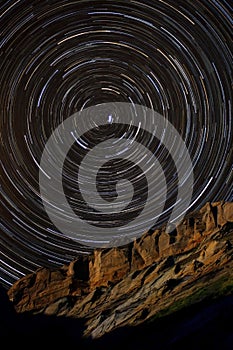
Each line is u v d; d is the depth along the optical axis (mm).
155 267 90938
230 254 74062
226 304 49125
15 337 59469
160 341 46312
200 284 65062
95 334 65625
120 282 93375
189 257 86438
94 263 110375
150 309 63594
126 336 56688
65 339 64500
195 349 37844
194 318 49406
